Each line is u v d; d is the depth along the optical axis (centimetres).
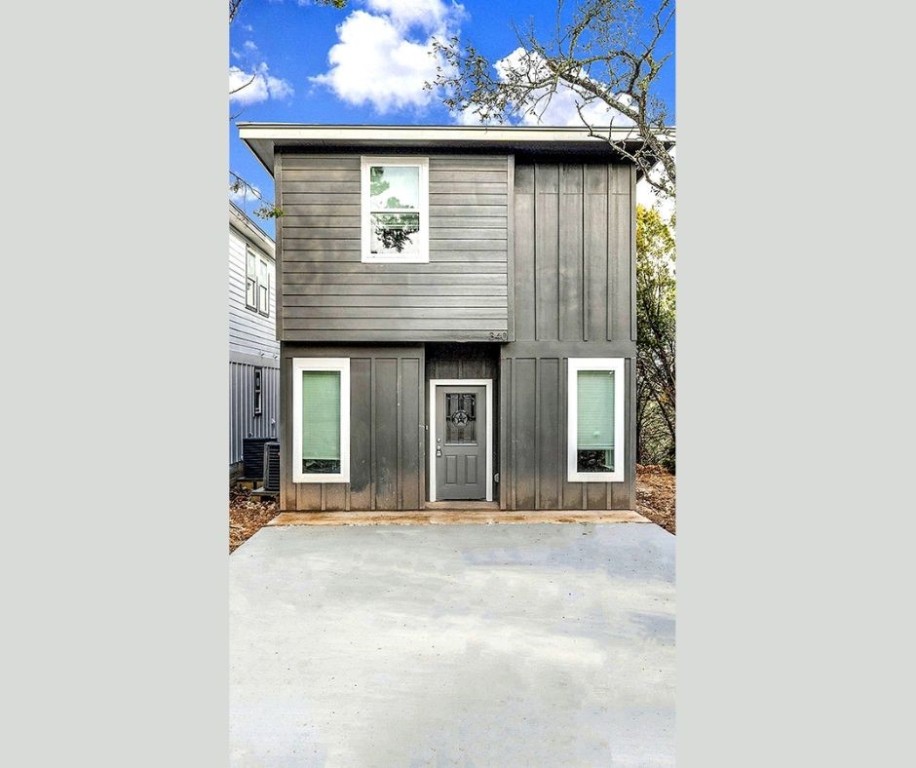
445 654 423
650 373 1337
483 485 930
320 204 860
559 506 888
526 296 889
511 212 872
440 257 866
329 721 339
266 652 424
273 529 781
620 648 430
